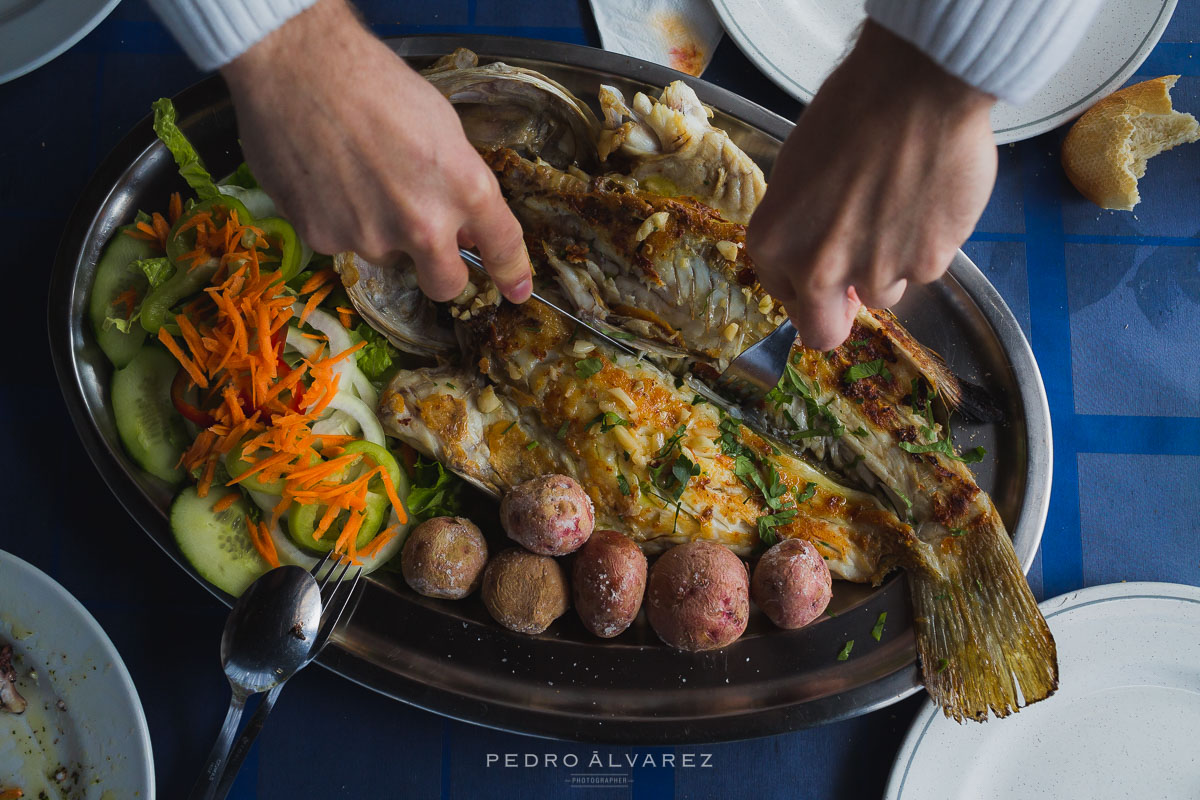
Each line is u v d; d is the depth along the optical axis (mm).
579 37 687
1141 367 677
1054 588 661
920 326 645
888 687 607
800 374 614
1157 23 648
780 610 592
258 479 583
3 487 646
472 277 611
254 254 590
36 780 605
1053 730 636
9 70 641
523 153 627
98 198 614
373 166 454
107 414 609
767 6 668
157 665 636
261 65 438
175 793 627
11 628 612
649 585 598
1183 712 636
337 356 597
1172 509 667
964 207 452
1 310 656
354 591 605
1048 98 659
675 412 605
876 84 432
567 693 602
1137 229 684
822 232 460
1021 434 631
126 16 677
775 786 644
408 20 686
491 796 641
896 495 618
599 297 609
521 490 591
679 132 597
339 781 638
